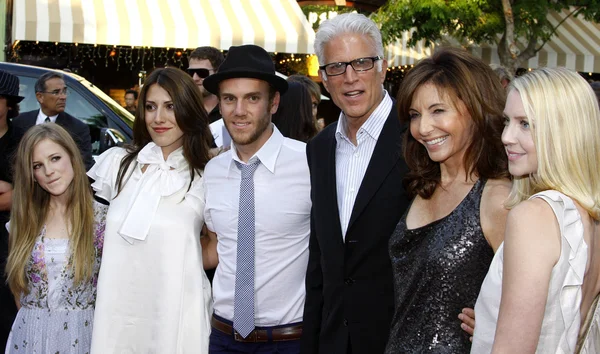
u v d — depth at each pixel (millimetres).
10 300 4262
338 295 2799
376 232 2717
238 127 3029
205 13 9320
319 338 2895
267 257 3045
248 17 9352
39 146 3281
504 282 1771
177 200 3242
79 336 3303
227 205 3104
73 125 5430
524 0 9094
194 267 3195
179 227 3189
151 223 3168
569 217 1751
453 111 2293
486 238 2197
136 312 3164
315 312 2934
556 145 1810
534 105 1840
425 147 2436
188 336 3146
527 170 1896
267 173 3074
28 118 5520
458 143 2311
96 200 3445
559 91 1824
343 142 2979
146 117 3270
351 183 2881
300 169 3088
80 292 3332
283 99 3910
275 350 3051
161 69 3299
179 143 3342
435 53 2402
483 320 1933
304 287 3102
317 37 2977
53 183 3283
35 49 10648
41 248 3330
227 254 3119
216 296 3158
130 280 3174
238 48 3082
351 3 12445
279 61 11625
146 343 3154
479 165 2277
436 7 8945
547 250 1716
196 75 5234
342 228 2852
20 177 3348
